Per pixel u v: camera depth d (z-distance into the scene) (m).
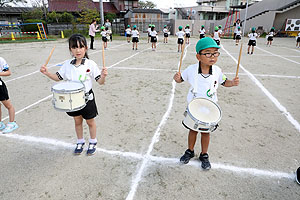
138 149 3.03
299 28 24.31
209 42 2.17
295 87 5.76
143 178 2.47
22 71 7.62
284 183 2.40
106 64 8.71
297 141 3.21
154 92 5.39
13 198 2.19
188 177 2.49
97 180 2.44
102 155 2.89
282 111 4.25
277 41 19.67
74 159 2.81
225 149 3.00
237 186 2.35
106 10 33.94
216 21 32.91
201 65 2.41
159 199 2.18
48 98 4.97
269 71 7.59
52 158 2.83
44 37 22.08
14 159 2.81
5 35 21.59
